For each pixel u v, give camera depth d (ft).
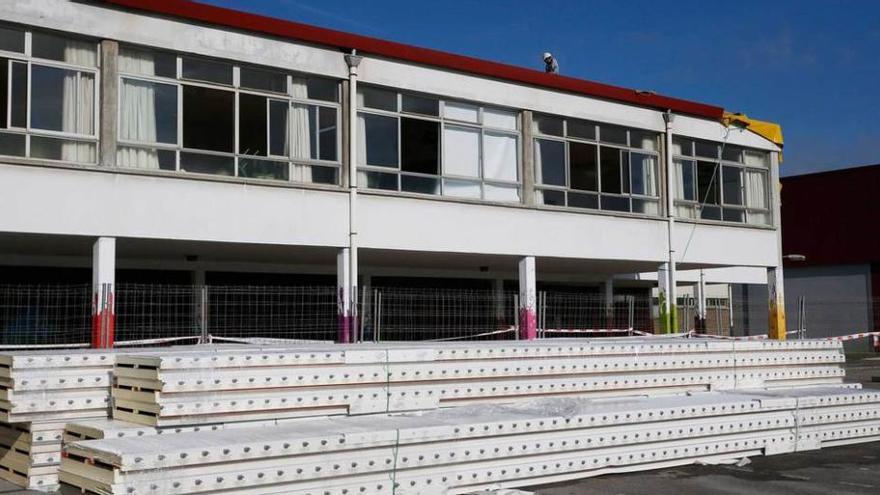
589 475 29.86
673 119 70.38
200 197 48.26
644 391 35.53
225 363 25.75
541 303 62.90
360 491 24.27
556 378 33.04
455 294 69.10
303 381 27.09
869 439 37.88
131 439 23.12
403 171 56.70
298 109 52.85
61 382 26.96
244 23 49.93
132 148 47.01
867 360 101.45
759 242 76.18
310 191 52.08
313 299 58.95
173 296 55.31
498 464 27.32
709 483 29.37
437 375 29.91
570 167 64.90
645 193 69.46
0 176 42.60
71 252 52.75
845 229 121.29
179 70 48.65
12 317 50.88
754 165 77.46
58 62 45.03
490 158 61.05
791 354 40.50
